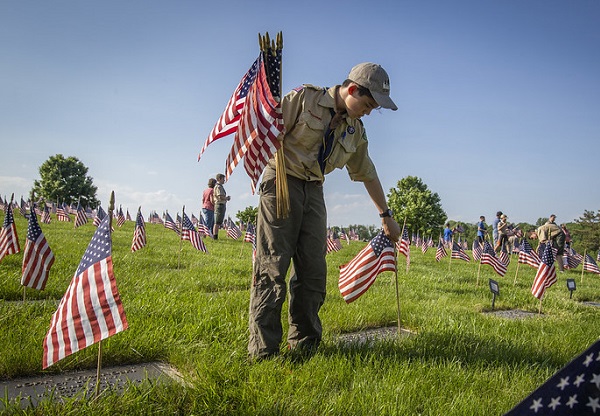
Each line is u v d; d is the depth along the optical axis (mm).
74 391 3184
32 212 5168
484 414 3057
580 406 1421
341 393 3219
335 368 3676
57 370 3498
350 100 3852
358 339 4562
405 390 3309
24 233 13516
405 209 67438
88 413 2715
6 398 2779
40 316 4641
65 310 2977
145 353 3863
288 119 3848
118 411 2807
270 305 3832
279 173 3707
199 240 11883
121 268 8141
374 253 5207
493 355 4348
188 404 3014
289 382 3320
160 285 6824
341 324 5445
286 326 4922
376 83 3789
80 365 3611
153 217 45125
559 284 12695
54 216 34281
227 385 3225
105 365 3699
